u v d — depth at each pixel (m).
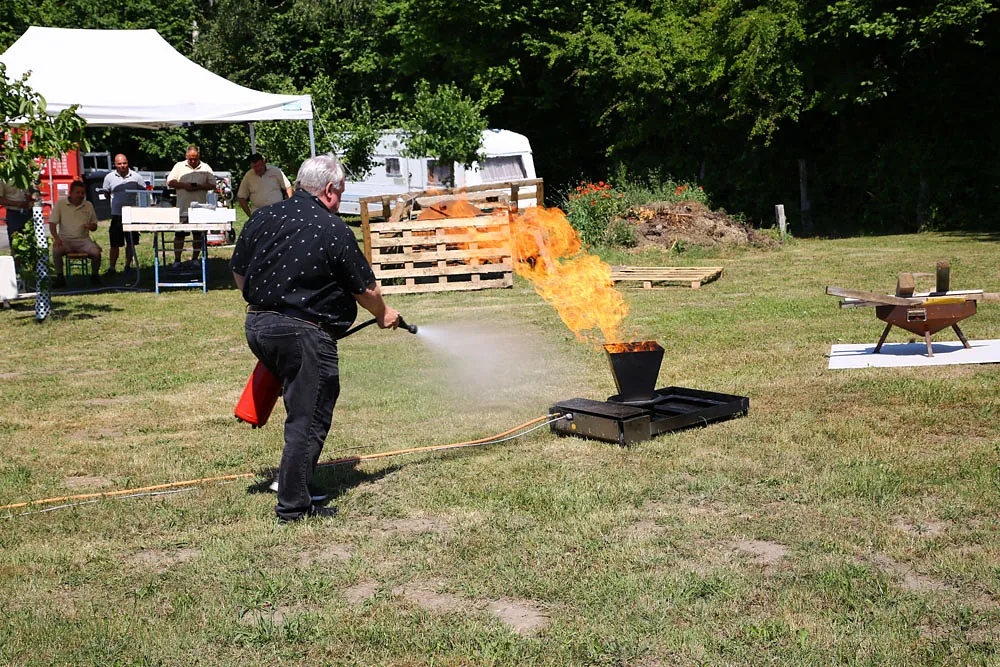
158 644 3.65
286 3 39.19
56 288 15.46
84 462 6.15
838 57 22.67
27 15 34.00
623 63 26.31
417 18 31.67
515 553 4.43
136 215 14.45
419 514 5.01
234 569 4.38
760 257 17.38
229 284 15.77
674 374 8.05
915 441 5.84
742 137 25.59
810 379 7.59
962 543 4.33
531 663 3.44
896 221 23.02
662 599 3.89
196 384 8.59
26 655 3.58
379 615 3.86
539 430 6.55
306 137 27.14
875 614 3.68
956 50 22.25
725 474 5.41
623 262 17.23
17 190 14.80
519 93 32.69
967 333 9.09
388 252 14.80
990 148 22.27
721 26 24.47
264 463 6.07
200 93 15.52
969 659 3.31
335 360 5.04
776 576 4.07
